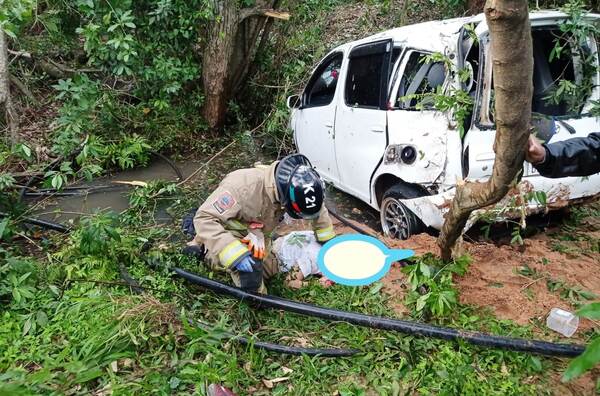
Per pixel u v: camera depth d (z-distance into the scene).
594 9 5.23
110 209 4.96
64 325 2.87
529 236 3.90
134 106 6.73
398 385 2.41
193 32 6.30
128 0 5.52
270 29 6.70
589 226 4.04
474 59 3.43
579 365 1.21
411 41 3.76
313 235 3.58
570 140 2.34
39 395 2.22
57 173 4.70
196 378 2.47
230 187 2.84
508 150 2.08
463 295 3.07
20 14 4.12
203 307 3.09
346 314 2.83
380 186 4.14
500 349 2.57
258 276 3.06
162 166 6.17
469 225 3.28
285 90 6.44
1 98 5.24
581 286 3.13
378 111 3.94
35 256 3.84
